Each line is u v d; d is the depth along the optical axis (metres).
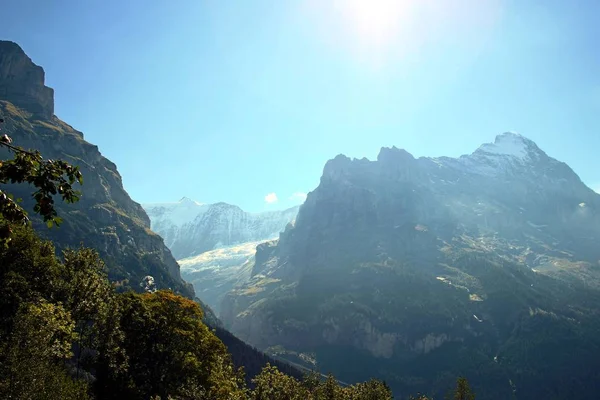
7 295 65.31
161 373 81.75
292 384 96.25
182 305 93.12
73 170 17.25
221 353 101.00
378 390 114.81
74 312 72.19
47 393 45.84
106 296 79.06
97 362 74.25
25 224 16.59
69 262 79.00
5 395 42.19
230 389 94.56
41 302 63.34
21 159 16.59
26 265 72.81
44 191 16.64
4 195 16.23
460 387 150.25
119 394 73.94
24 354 45.75
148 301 92.38
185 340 87.12
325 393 105.75
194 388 85.00
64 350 55.75
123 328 81.38
